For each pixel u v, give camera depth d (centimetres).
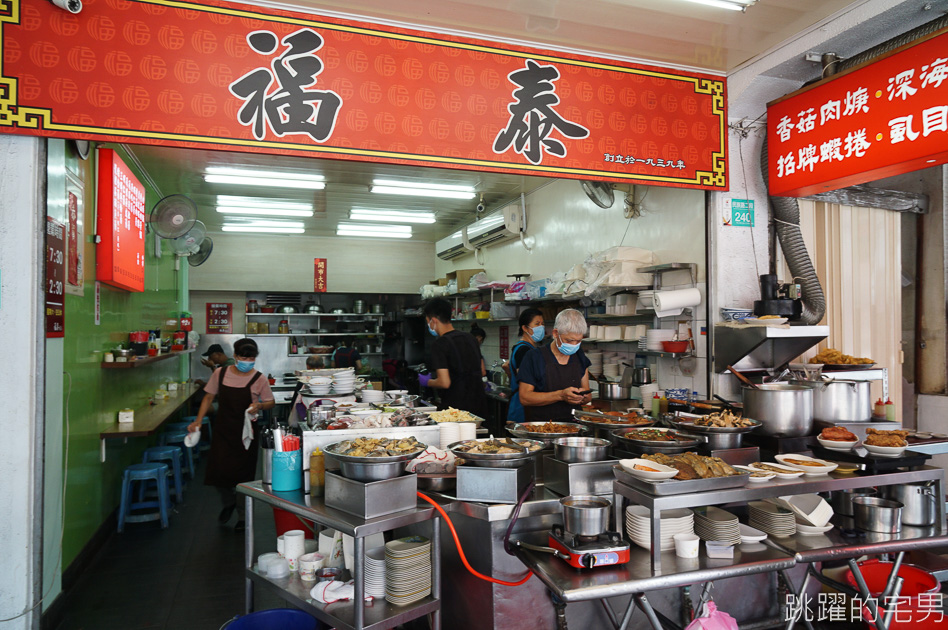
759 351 379
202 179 664
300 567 264
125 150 550
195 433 472
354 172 635
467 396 447
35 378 267
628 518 246
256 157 581
